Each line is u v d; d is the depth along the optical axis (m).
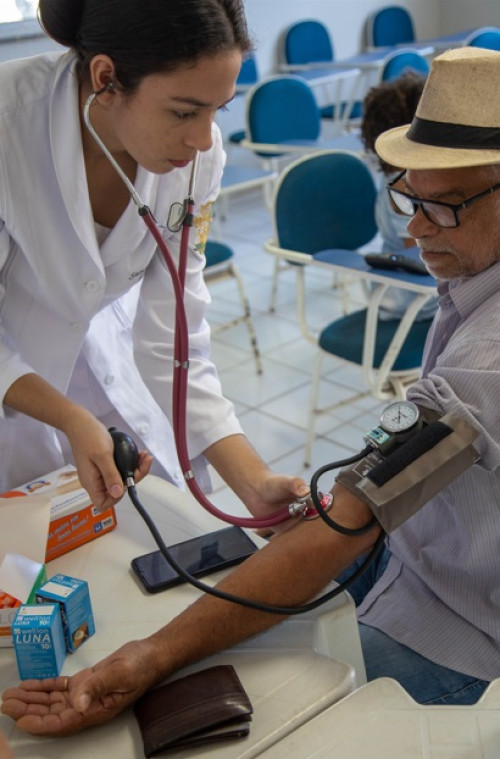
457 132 1.07
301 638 1.05
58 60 1.22
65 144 1.20
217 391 1.42
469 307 1.16
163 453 1.61
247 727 0.92
